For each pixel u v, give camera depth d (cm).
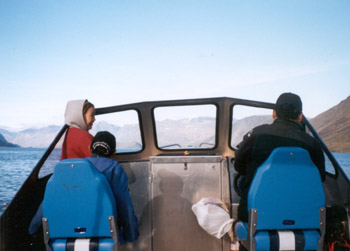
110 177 184
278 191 174
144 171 257
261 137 189
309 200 175
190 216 249
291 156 173
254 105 288
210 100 288
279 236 176
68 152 233
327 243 224
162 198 251
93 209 173
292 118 192
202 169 252
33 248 224
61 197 175
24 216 214
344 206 222
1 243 184
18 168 9394
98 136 198
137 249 250
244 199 197
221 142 300
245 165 201
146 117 297
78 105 238
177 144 319
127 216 187
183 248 247
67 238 181
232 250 219
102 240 177
